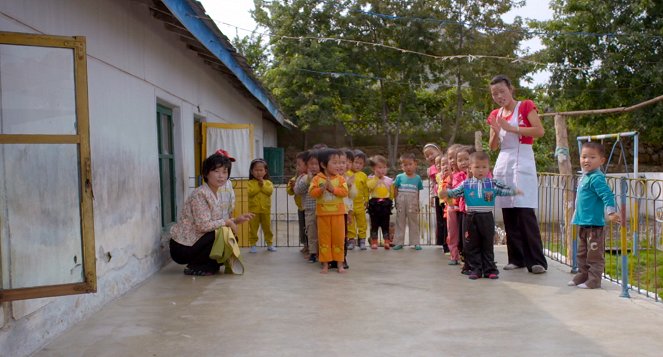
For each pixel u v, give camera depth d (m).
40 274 3.66
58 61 3.65
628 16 15.75
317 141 20.94
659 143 18.55
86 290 3.65
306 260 7.21
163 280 6.01
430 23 17.28
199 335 4.02
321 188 6.20
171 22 6.71
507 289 5.36
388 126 20.45
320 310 4.66
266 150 17.55
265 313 4.59
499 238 9.91
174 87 7.61
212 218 6.28
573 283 5.48
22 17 3.89
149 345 3.82
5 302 3.46
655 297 4.91
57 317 4.08
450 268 6.50
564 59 16.42
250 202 8.02
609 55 15.73
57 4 4.38
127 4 5.86
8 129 3.64
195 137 9.28
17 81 3.63
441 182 7.05
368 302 4.91
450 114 20.03
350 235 7.89
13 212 3.59
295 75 17.50
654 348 3.65
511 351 3.61
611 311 4.54
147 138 6.43
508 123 5.80
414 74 18.34
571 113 9.12
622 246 5.02
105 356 3.62
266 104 12.98
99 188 4.96
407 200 8.01
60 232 3.66
